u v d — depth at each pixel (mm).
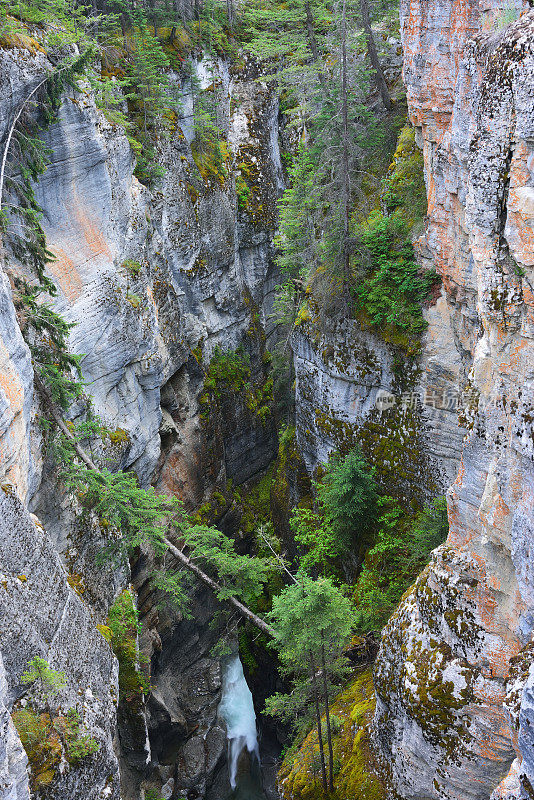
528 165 9438
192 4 36469
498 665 12133
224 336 37375
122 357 24531
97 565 19859
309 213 27172
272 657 26000
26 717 11836
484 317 11016
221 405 35625
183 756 26312
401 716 13844
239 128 39562
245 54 40219
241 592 21781
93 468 19938
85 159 22062
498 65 9789
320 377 24844
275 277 42969
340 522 22141
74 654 14453
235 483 37531
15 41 17500
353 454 22594
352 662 18703
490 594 12031
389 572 20531
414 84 18750
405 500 22047
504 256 10305
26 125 18906
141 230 26891
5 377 13609
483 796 12727
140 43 29344
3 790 8648
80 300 22172
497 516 11211
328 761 15875
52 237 21359
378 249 21547
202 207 34000
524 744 7031
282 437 31859
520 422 10328
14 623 11945
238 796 26109
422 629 13680
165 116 31828
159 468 29891
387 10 26875
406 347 21016
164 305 29625
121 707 19938
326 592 13281
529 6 10766
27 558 13336
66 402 18000
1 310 13625
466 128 16250
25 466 14875
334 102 23703
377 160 24484
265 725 27156
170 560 27984
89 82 22234
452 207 18328
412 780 13773
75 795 12312
